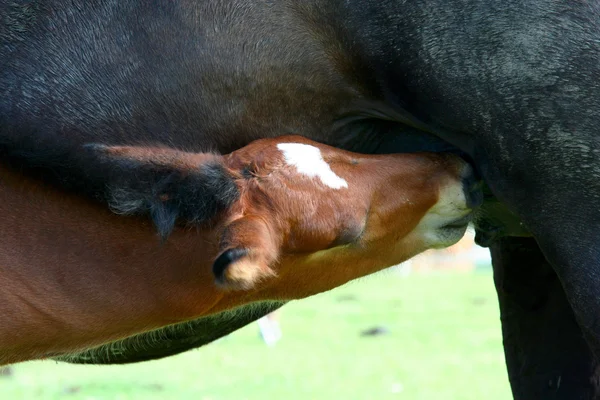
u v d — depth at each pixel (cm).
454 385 1997
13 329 761
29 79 772
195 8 766
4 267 757
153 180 730
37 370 2377
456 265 5425
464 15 727
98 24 772
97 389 2052
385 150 833
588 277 729
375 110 797
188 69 771
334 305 3653
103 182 747
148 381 2155
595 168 716
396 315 3284
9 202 771
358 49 765
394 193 790
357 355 2464
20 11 777
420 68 747
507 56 721
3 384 2141
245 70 774
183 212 732
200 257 762
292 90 784
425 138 820
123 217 773
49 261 765
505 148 739
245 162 747
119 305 773
